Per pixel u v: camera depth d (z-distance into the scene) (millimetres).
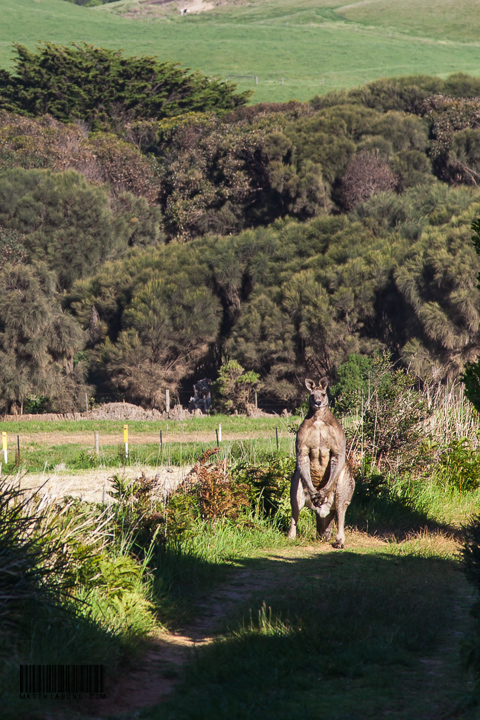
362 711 6988
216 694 7480
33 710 6848
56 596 9469
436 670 8367
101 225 83188
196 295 68625
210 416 61938
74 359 73562
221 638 9586
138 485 16703
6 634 8312
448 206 72062
